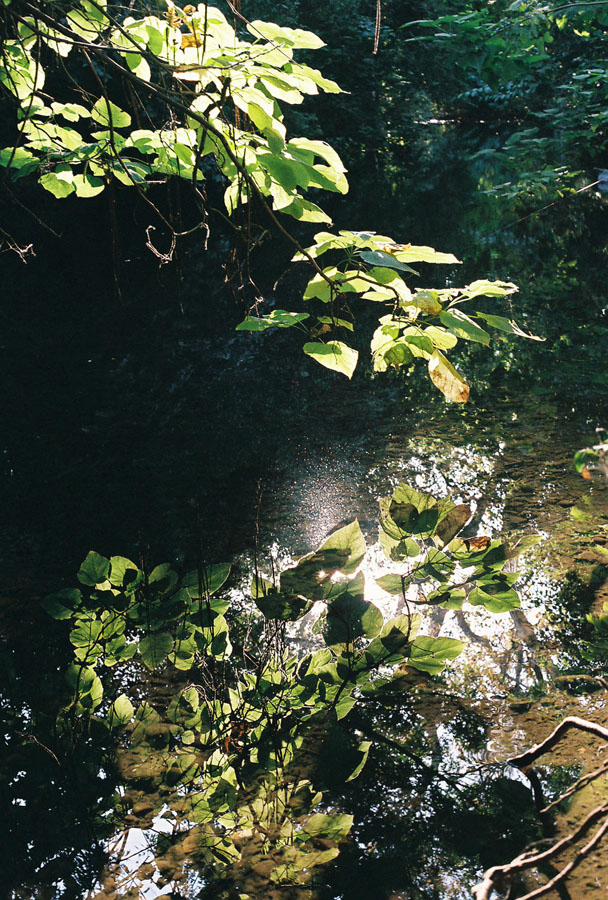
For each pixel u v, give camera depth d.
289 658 2.91
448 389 1.99
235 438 4.98
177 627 2.97
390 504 3.01
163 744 2.49
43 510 4.14
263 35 1.75
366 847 2.09
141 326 7.22
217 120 1.89
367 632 2.73
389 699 2.69
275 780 2.34
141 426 5.18
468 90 18.75
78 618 3.05
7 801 2.27
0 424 5.18
